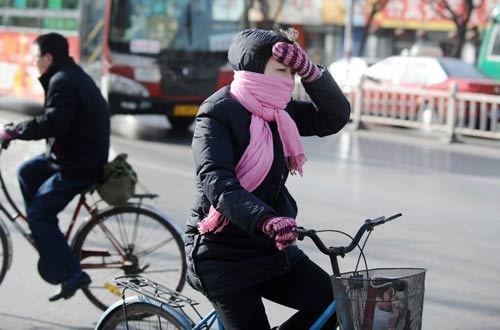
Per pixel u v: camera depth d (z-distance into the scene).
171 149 32.16
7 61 40.81
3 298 14.55
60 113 12.76
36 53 13.09
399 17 86.44
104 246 13.57
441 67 43.16
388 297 7.23
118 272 14.37
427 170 29.08
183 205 21.97
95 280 14.24
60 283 12.94
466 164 30.67
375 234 19.48
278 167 8.34
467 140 37.69
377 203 23.11
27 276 15.81
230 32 36.66
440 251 18.03
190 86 35.66
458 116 37.09
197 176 8.24
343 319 7.41
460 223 20.80
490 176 28.08
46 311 13.95
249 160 8.18
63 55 13.11
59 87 12.82
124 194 13.24
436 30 85.25
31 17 39.28
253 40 8.15
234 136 8.16
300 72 8.23
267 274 8.29
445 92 37.38
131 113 35.16
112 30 34.91
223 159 7.97
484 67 50.59
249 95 8.18
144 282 9.28
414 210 22.27
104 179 13.24
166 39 35.34
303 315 8.50
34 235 12.95
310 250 17.86
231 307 8.29
